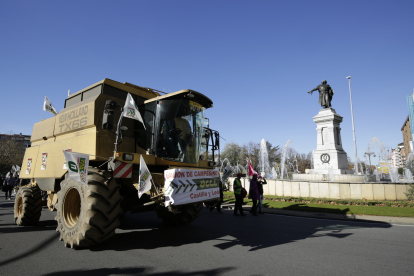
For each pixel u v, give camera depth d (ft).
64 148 20.48
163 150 18.47
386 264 13.51
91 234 14.61
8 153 154.81
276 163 169.48
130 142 19.35
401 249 16.42
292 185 48.14
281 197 45.93
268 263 13.55
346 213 31.99
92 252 15.40
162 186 16.52
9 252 15.44
